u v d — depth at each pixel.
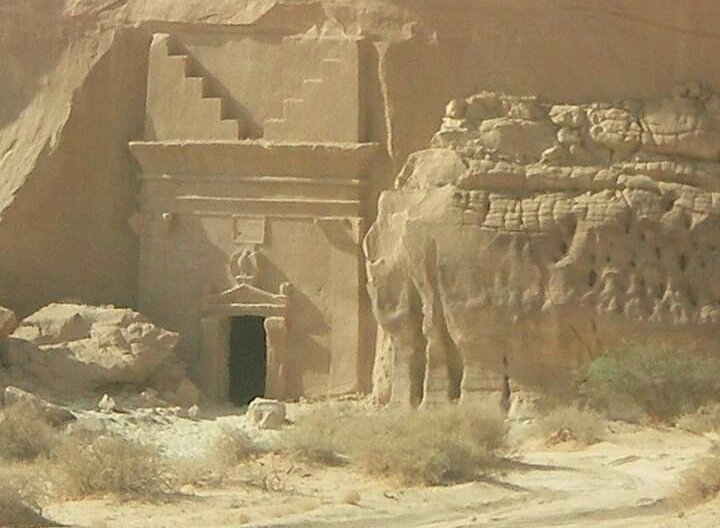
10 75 84.06
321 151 78.75
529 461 59.97
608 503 50.44
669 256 72.56
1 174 82.62
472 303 72.69
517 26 77.06
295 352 79.44
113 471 51.44
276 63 80.56
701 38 76.25
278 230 79.88
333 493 52.50
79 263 82.38
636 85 76.25
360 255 78.75
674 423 68.12
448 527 46.75
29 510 47.41
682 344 71.75
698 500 49.50
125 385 76.19
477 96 76.56
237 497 51.47
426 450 55.00
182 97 81.62
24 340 75.62
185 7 82.12
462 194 73.75
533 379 72.25
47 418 66.19
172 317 81.25
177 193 81.50
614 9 76.75
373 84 79.00
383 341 76.81
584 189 73.94
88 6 83.44
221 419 72.12
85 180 82.62
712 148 74.62
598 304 71.81
